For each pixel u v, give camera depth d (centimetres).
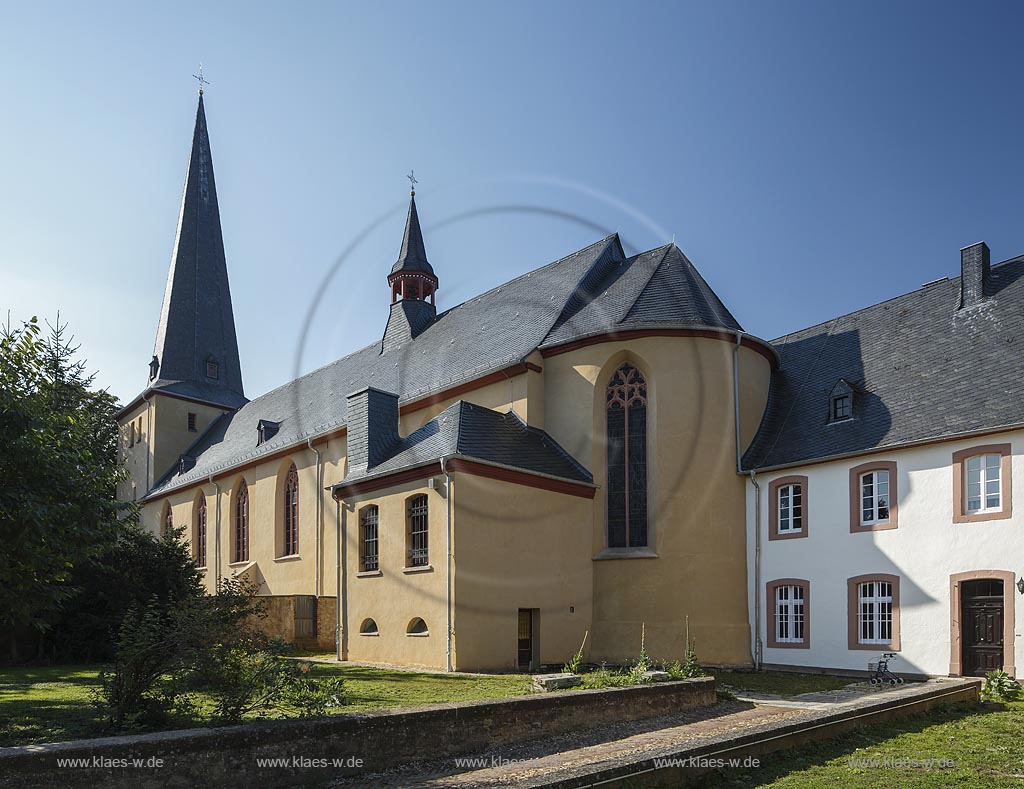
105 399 5281
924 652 1878
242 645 1018
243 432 4278
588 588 2286
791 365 2652
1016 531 1762
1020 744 1051
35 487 1230
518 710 1075
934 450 1936
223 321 5378
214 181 5566
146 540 2422
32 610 1330
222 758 792
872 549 2014
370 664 2167
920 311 2412
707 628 2206
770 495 2261
